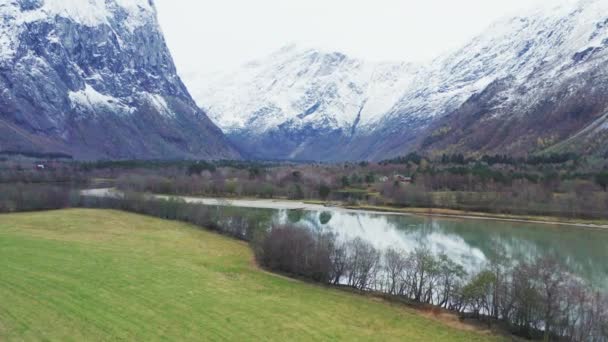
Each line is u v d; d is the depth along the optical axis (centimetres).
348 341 4881
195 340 4334
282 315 5381
